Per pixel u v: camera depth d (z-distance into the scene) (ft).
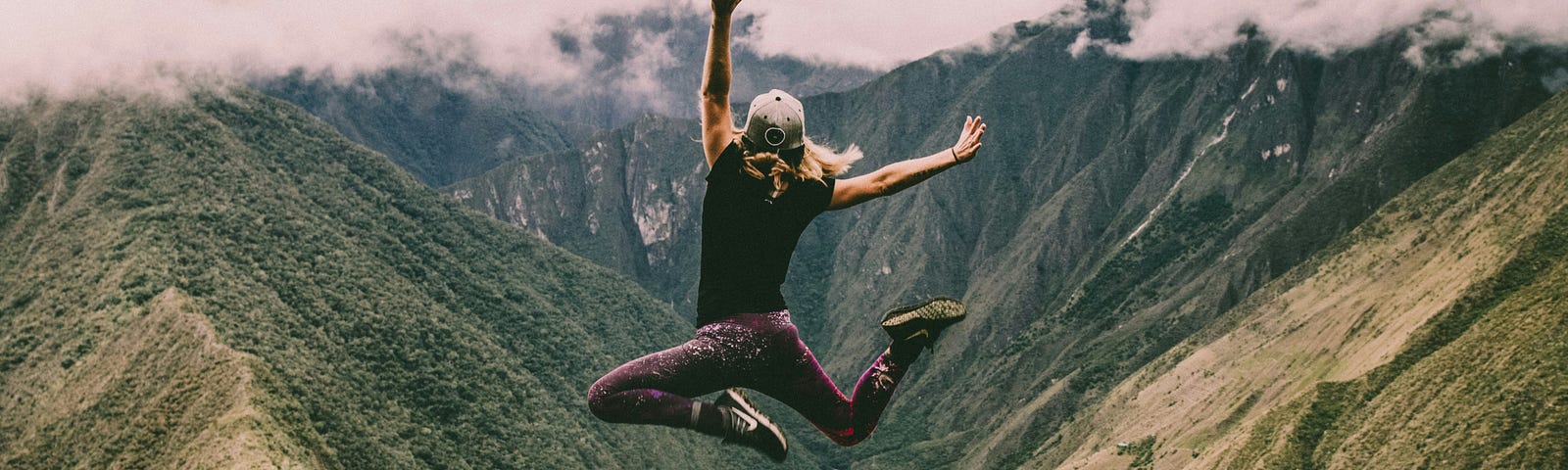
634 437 566.36
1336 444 352.08
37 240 503.61
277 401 354.74
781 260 22.79
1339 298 572.10
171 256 463.83
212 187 550.36
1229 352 581.12
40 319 437.58
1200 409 520.01
